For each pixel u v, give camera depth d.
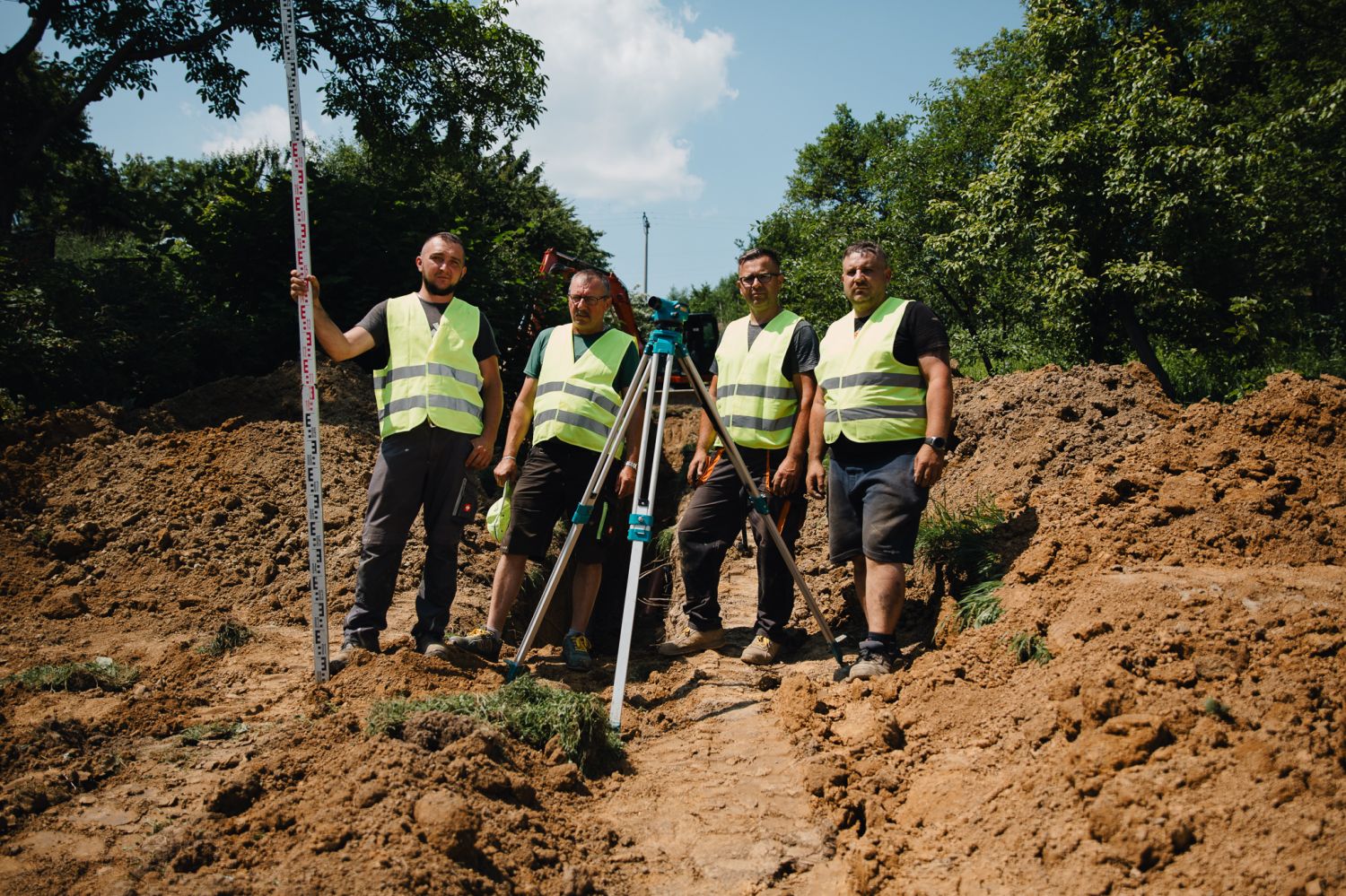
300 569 5.54
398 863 2.33
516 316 12.19
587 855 2.71
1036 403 6.16
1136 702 2.71
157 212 11.92
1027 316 16.20
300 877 2.29
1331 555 3.65
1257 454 4.24
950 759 3.06
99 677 4.06
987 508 4.81
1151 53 13.70
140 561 5.57
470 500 4.35
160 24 13.45
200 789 3.01
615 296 9.73
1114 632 3.20
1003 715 3.15
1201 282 14.06
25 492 6.12
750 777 3.28
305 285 3.93
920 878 2.45
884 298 4.22
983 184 14.39
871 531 3.96
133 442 6.62
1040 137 14.02
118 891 2.28
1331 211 17.06
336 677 3.90
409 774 2.71
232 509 6.02
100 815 2.83
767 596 4.64
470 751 2.95
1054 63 15.69
